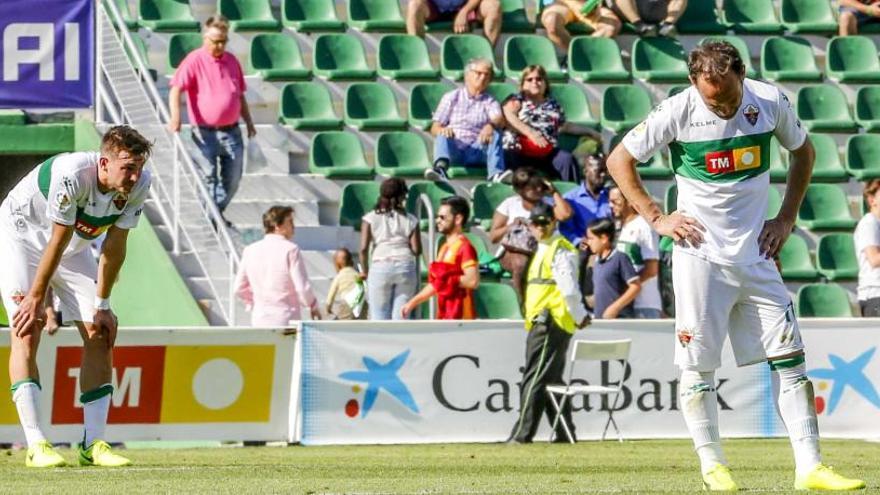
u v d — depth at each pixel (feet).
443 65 171.01
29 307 74.79
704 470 61.98
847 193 168.86
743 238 60.80
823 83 180.04
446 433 115.34
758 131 60.44
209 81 139.13
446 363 115.65
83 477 70.64
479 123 154.92
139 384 108.47
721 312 61.26
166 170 136.77
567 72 172.86
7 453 97.55
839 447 108.47
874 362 122.72
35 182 76.23
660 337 119.65
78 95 132.26
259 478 71.05
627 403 118.83
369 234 132.87
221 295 131.95
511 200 140.46
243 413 111.14
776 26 184.14
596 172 142.51
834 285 151.43
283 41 170.30
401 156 159.94
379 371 114.01
